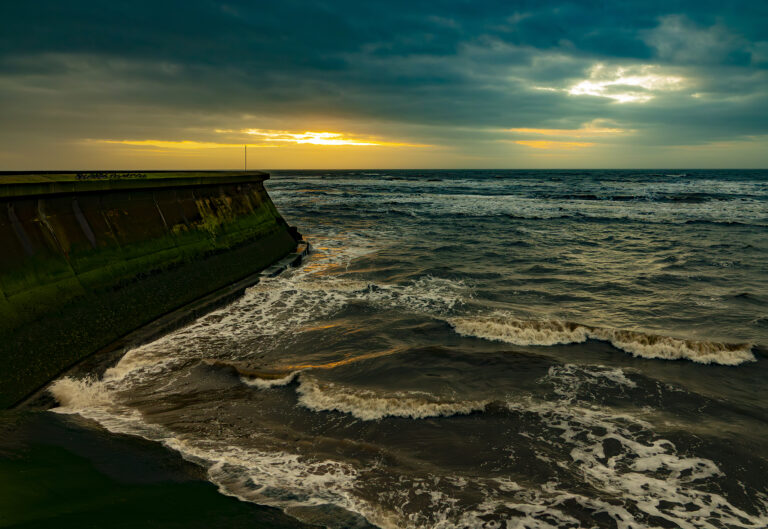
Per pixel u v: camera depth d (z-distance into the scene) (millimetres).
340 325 7746
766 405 5086
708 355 6328
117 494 3246
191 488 3400
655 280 11164
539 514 3328
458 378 5688
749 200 37781
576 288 10383
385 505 3365
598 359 6336
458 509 3354
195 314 8016
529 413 4848
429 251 15312
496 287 10438
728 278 11375
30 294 5426
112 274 6953
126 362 6016
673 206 33750
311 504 3312
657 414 4867
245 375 5648
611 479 3791
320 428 4516
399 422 4629
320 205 34406
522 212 29953
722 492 3648
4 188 5422
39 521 2852
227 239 10977
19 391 4727
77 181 6750
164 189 9266
